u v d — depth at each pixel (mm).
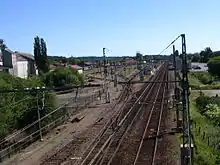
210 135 33188
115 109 51188
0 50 86938
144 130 36469
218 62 111188
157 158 26453
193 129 33500
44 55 106000
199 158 24953
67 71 79250
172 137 32781
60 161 26797
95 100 59062
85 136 34969
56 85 76438
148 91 72750
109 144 30984
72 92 70438
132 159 26500
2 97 36344
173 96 49688
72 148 30438
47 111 38375
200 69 146875
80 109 51062
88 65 153375
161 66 174000
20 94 38500
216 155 27016
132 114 47062
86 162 26141
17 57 92812
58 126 40594
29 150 30766
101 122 42062
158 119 42625
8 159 28297
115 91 72750
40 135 33938
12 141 33031
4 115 34656
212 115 43562
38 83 52125
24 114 36906
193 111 45188
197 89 82375
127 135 34625
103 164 25469
